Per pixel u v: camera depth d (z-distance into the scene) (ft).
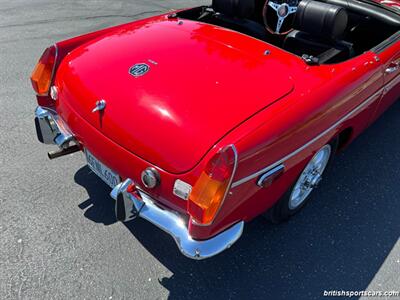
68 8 23.39
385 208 10.23
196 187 6.19
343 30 8.91
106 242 8.74
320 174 9.86
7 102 13.66
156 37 8.98
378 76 9.52
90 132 7.73
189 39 8.86
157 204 7.19
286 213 9.23
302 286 8.13
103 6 23.89
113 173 7.72
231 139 6.37
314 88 7.73
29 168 10.64
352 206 10.19
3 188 9.92
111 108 7.34
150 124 6.89
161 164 6.72
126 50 8.49
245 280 8.17
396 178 11.32
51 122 9.16
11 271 7.97
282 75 7.86
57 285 7.78
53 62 9.27
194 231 6.51
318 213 9.91
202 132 6.57
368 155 12.17
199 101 7.00
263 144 6.54
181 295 7.81
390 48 10.05
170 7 24.18
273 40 10.09
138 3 24.70
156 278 8.07
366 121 10.45
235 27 10.25
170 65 7.80
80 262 8.26
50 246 8.55
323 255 8.82
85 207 9.57
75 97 8.04
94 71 8.09
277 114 6.92
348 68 8.62
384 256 8.91
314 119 7.49
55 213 9.36
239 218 7.17
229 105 6.94
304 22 8.84
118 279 7.99
